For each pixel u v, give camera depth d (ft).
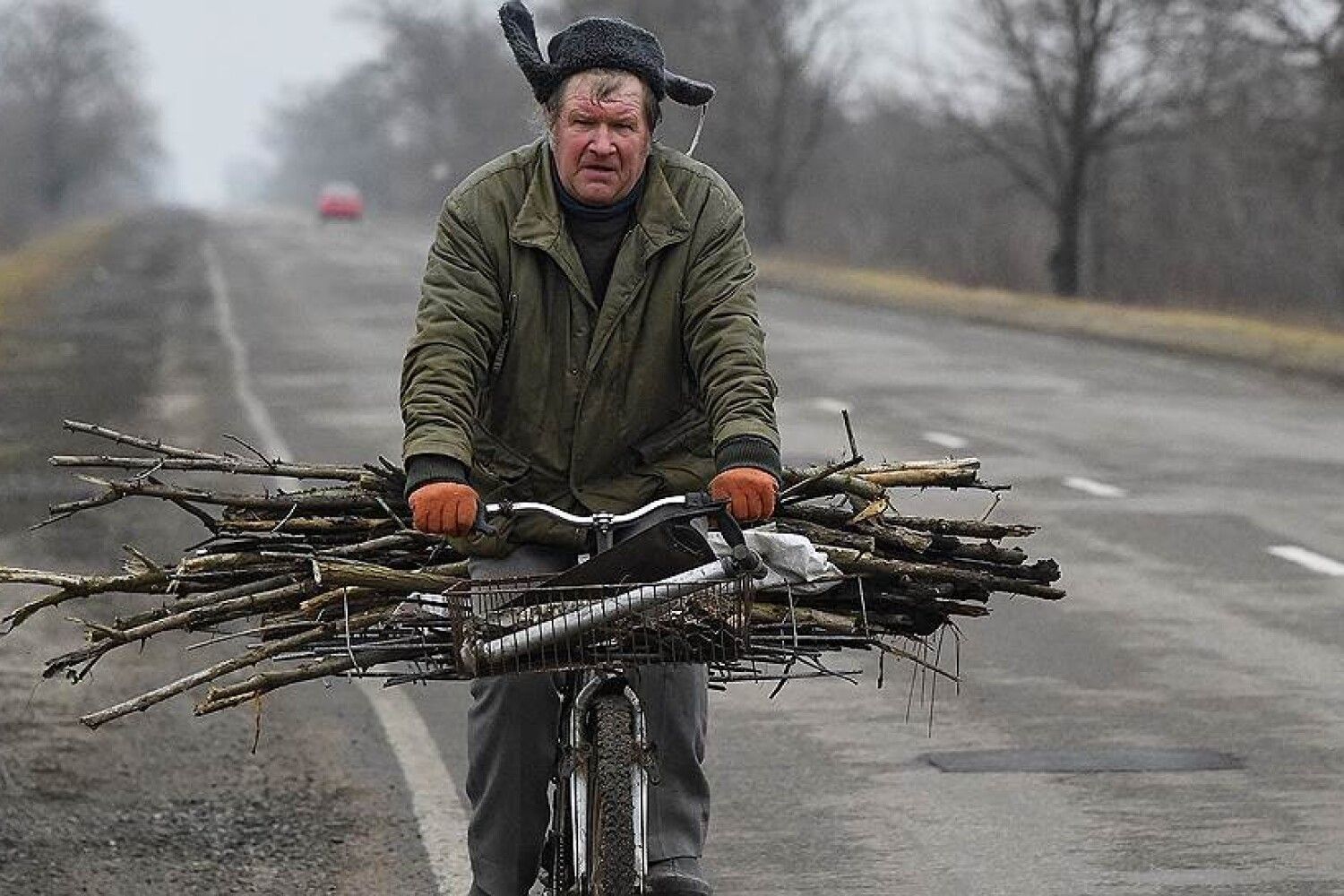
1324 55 308.60
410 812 60.23
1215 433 158.40
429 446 37.63
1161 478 131.64
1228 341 243.19
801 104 532.73
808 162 549.95
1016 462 139.33
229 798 61.87
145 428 158.40
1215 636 84.02
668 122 517.14
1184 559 101.96
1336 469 136.98
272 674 38.40
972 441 151.94
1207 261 386.52
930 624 41.19
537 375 39.73
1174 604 90.79
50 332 268.62
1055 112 381.81
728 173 523.70
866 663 80.28
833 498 44.01
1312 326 281.74
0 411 171.83
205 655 82.64
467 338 38.93
